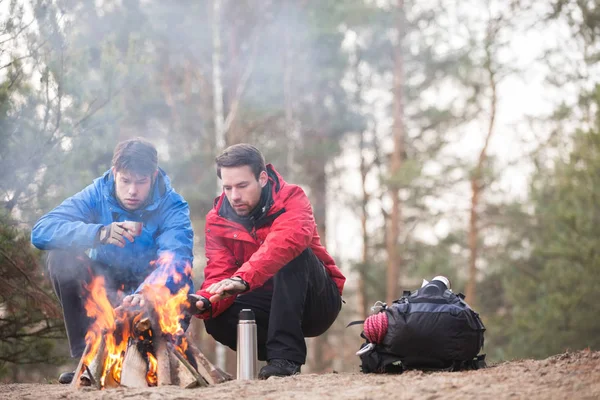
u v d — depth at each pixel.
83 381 3.70
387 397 2.98
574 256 15.12
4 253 6.46
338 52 21.64
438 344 3.74
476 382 3.15
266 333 4.27
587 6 19.25
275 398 3.13
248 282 3.85
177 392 3.37
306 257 4.05
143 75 7.88
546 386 3.01
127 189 4.08
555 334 14.85
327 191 23.75
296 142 22.59
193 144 21.88
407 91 22.05
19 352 7.67
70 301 4.16
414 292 4.05
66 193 7.08
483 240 21.05
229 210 4.23
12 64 6.77
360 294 23.02
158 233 4.26
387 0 21.84
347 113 22.34
